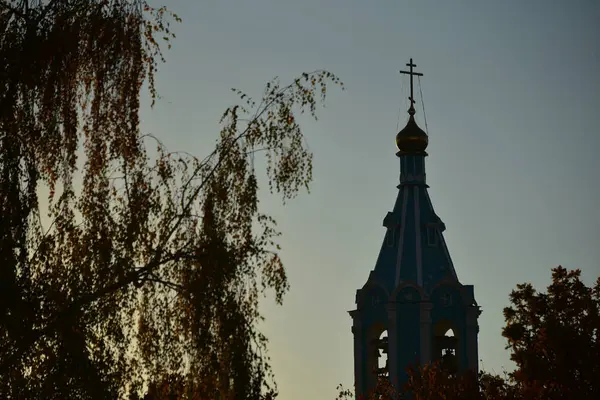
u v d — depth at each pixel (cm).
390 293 13862
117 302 4081
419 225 14500
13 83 4159
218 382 4084
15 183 4062
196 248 4166
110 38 4303
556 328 8012
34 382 3922
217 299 4100
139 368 4081
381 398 12238
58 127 4206
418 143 14862
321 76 4497
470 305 13888
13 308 3875
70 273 4031
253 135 4378
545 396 8025
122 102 4266
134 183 4200
